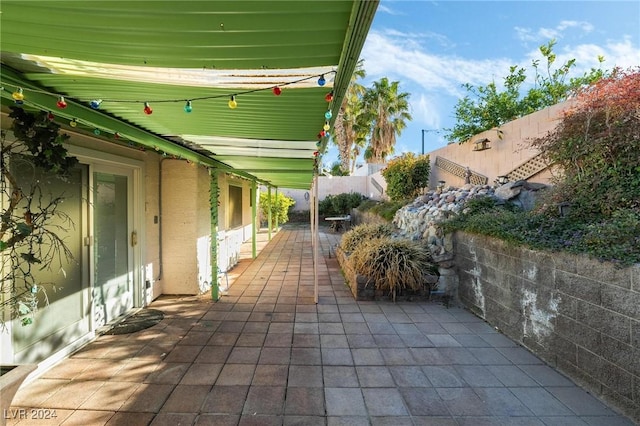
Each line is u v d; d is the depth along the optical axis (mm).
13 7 1312
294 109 2602
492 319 4312
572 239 3168
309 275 7172
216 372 3152
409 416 2545
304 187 13570
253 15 1375
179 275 5637
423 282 5301
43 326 3232
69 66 1977
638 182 3318
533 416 2545
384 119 19953
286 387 2914
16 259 2717
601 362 2729
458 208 5941
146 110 2428
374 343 3797
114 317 4434
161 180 5570
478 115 11227
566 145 4074
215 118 2918
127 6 1303
